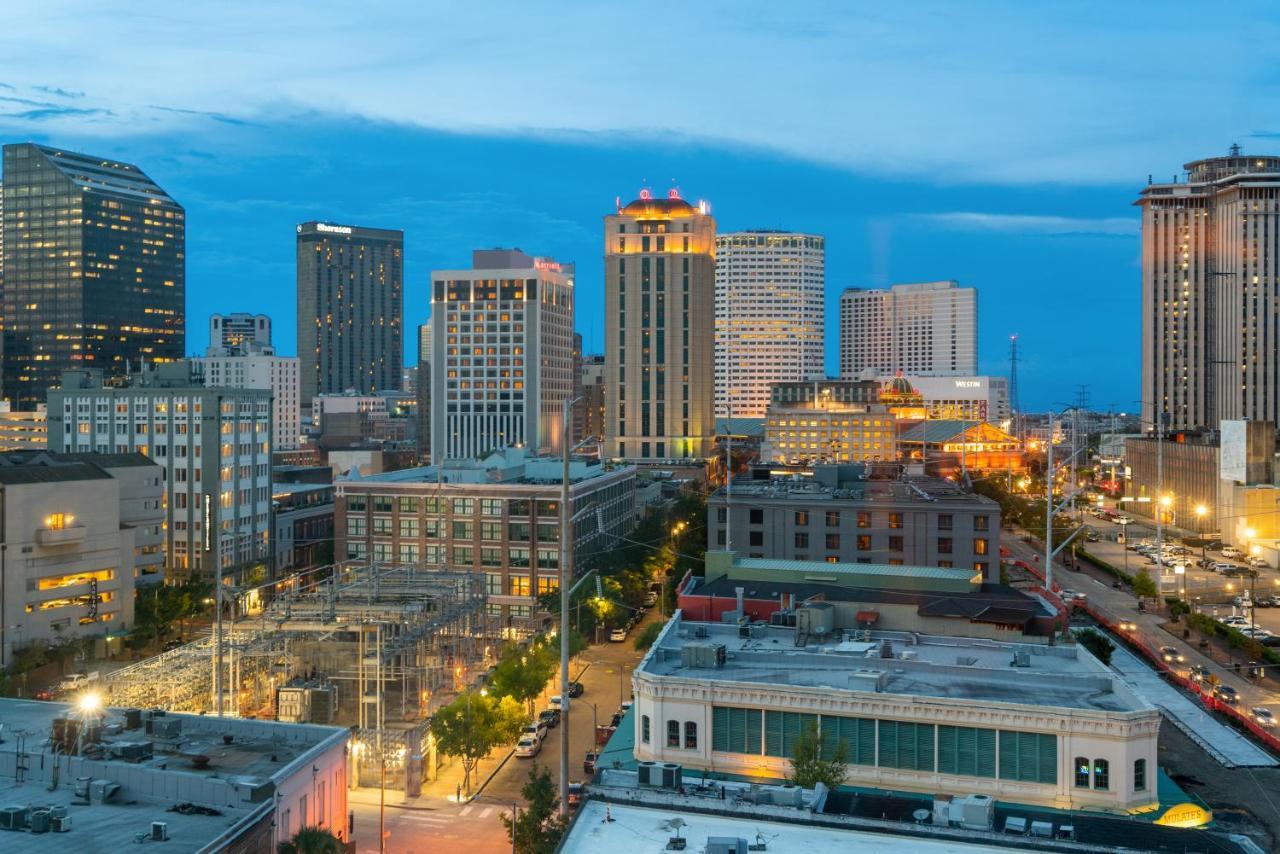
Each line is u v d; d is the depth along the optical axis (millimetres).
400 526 165375
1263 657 139125
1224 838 48750
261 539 192750
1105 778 59812
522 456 194000
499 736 92625
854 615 86562
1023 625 83750
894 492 148750
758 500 140375
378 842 80562
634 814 50812
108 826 57094
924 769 62844
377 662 98812
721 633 84875
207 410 181000
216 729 73125
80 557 142750
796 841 47844
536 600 158375
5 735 71000
